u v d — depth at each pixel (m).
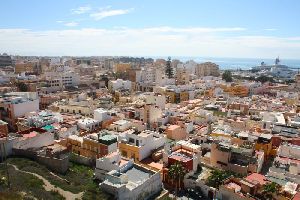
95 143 83.88
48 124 104.50
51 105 143.75
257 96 194.62
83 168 76.25
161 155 86.44
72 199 59.00
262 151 88.75
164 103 152.75
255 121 119.44
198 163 83.06
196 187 74.44
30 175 64.81
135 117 126.44
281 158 83.56
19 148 77.06
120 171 69.06
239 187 67.69
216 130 104.56
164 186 76.88
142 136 86.38
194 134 106.56
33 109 124.75
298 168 76.19
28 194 57.12
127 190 61.47
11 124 114.56
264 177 71.19
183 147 86.44
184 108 148.38
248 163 79.81
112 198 60.41
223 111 146.50
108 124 110.44
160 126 113.69
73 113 133.00
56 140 89.00
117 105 154.88
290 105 167.38
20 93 139.75
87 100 151.38
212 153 83.62
